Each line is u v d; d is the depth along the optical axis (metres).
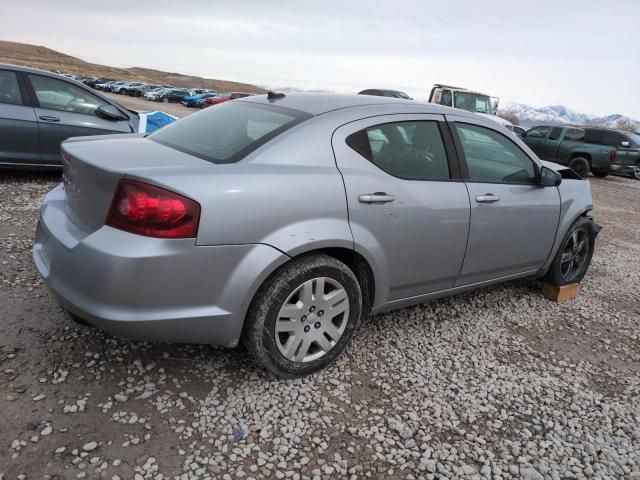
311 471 2.15
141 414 2.35
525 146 3.75
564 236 4.06
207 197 2.23
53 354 2.72
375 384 2.79
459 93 14.68
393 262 2.92
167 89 51.97
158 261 2.16
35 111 6.10
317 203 2.52
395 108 3.06
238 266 2.33
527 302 4.21
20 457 2.03
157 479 2.01
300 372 2.68
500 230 3.46
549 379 3.05
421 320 3.64
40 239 2.76
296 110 2.88
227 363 2.82
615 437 2.57
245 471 2.11
